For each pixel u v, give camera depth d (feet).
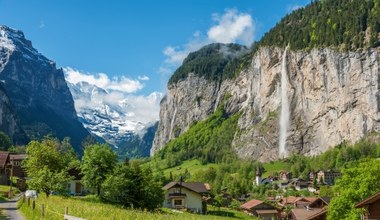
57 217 130.62
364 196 202.49
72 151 548.31
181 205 410.31
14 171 442.50
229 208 548.31
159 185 306.35
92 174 297.74
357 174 219.20
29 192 260.01
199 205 416.46
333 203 217.56
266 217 487.20
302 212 343.05
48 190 258.78
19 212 184.96
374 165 207.92
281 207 537.65
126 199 284.61
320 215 259.39
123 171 291.79
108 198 285.23
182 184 449.89
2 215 162.91
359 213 201.98
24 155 463.01
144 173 298.56
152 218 168.35
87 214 156.76
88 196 310.24
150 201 292.61
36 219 143.54
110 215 159.22
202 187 458.09
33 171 310.24
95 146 305.53
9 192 300.40
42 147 320.29
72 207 171.83
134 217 163.63
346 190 211.00
